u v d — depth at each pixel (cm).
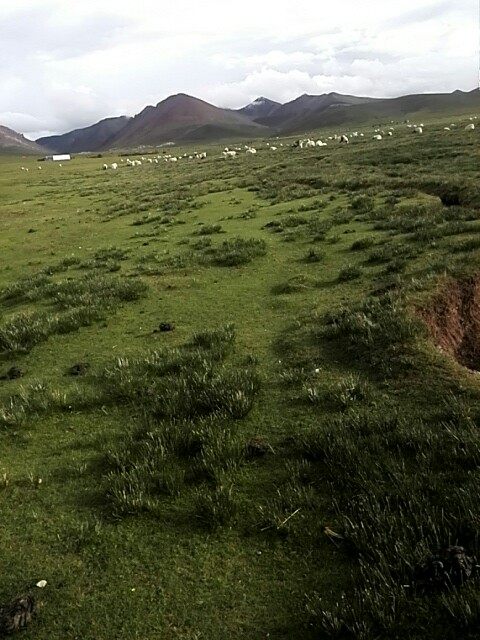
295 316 1207
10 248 2600
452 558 464
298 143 9031
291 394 844
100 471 699
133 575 523
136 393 891
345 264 1569
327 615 435
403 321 985
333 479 623
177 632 455
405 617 427
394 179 3108
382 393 801
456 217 1914
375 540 505
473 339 1161
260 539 552
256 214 2681
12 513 636
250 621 459
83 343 1188
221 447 693
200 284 1546
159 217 2934
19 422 838
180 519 592
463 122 9100
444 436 660
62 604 495
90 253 2272
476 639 399
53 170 9681
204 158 9231
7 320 1415
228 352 1034
